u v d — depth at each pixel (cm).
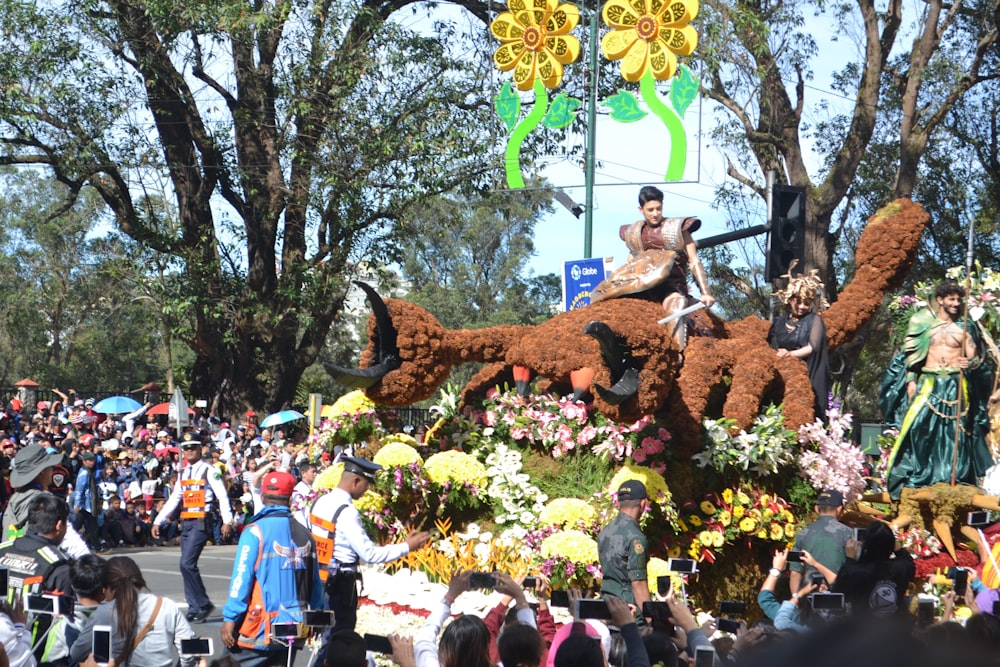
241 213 2984
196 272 2902
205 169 2967
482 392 979
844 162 2767
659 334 799
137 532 2075
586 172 1322
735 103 2850
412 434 1068
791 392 931
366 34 2792
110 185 3003
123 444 2256
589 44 1361
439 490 912
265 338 3012
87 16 2759
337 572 737
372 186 2816
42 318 6016
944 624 337
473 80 2812
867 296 1055
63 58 2733
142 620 567
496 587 566
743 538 902
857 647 124
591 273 1248
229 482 2172
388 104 2833
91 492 1814
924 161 3136
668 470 883
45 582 612
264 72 2897
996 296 1084
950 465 1017
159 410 2958
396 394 878
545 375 862
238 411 3012
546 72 1305
